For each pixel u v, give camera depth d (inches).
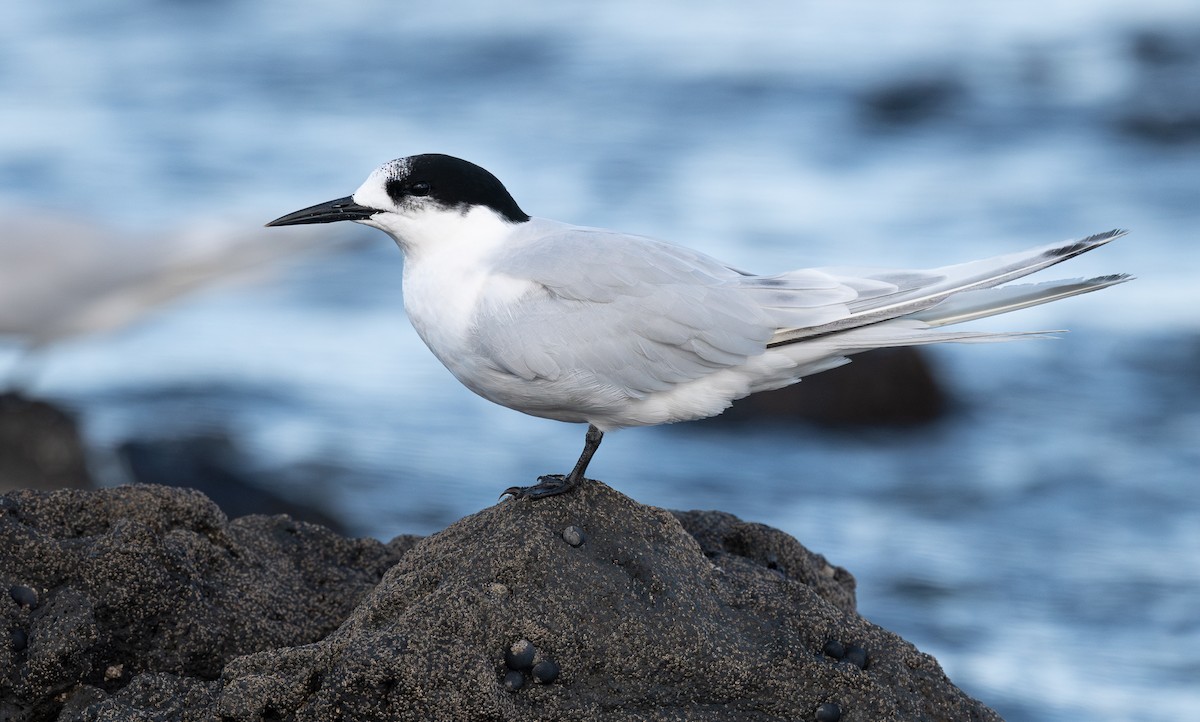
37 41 1360.7
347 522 575.2
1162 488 623.8
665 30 1366.9
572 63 1284.4
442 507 590.9
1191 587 533.3
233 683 256.7
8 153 1043.3
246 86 1233.4
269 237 578.2
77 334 574.2
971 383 729.6
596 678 261.7
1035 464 652.7
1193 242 890.1
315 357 747.4
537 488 283.1
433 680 249.1
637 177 1007.6
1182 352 751.7
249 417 673.0
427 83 1245.1
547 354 290.5
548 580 265.9
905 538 579.5
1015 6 1392.7
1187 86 1199.6
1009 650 493.0
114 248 568.4
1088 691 464.1
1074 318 794.8
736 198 964.6
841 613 280.5
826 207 954.1
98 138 1085.8
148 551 289.0
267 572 313.1
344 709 249.9
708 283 296.0
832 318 290.4
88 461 598.5
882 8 1417.3
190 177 997.8
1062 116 1168.2
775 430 683.4
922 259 851.4
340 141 1094.4
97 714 264.1
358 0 1473.9
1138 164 1064.2
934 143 1120.2
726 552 323.9
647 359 291.1
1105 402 711.7
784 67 1258.6
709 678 264.4
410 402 697.6
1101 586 535.5
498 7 1438.2
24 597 278.5
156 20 1423.5
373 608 270.7
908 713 268.4
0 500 297.0
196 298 732.0
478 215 307.1
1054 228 916.6
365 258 865.5
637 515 281.3
